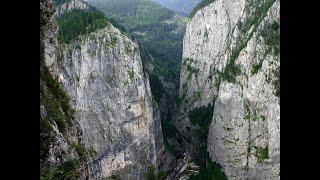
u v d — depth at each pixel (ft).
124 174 499.92
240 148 541.34
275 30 542.57
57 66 149.69
